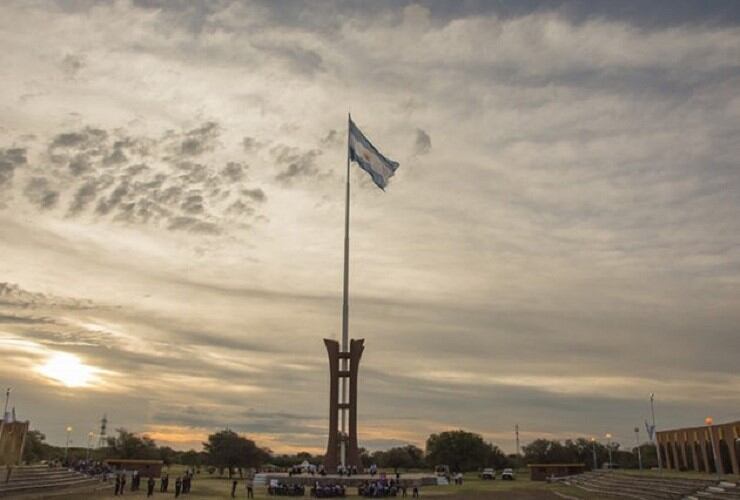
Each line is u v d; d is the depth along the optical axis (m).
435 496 71.38
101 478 83.81
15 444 75.75
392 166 97.00
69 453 155.12
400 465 175.12
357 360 94.56
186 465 167.88
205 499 62.12
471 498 69.38
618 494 73.88
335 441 91.19
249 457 116.25
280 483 73.00
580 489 86.94
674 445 99.94
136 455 144.75
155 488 77.38
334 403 92.38
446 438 160.38
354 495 70.38
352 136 96.56
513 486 92.62
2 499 54.41
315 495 68.38
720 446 83.50
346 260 99.56
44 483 65.88
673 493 62.66
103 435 156.50
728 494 53.22
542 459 173.12
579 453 175.00
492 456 173.12
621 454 174.25
